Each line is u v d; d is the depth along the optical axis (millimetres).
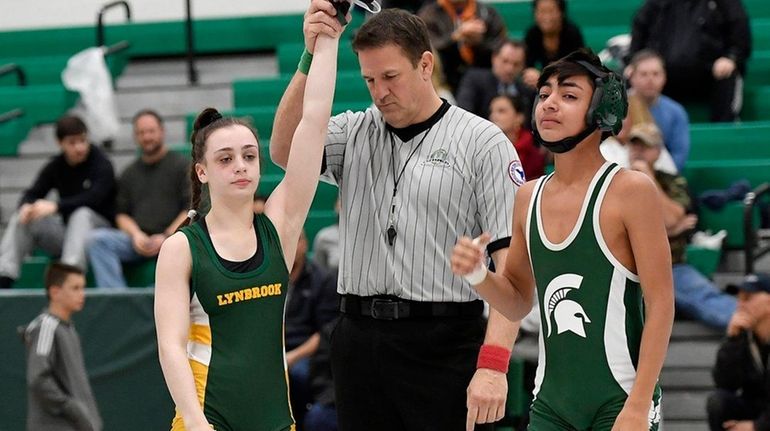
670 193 12656
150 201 14031
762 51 16406
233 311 6094
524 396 11320
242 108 16047
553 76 6148
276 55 17938
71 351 10766
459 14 15070
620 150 12617
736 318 10875
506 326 6742
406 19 6820
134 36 18062
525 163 12922
